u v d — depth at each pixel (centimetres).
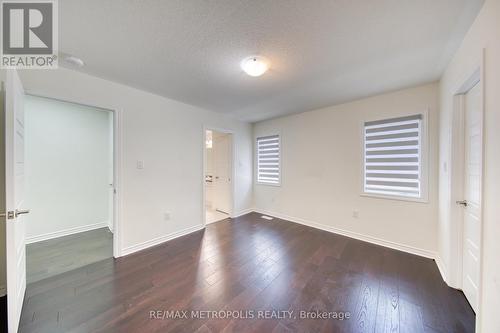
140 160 278
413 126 265
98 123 367
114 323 152
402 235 275
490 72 119
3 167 177
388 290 191
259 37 162
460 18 140
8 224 131
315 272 222
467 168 182
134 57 192
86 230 354
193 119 351
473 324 152
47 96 203
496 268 111
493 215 115
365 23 146
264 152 467
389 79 240
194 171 355
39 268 229
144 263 241
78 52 183
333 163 345
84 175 353
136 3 127
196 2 126
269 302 175
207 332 144
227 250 278
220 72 222
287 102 327
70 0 123
